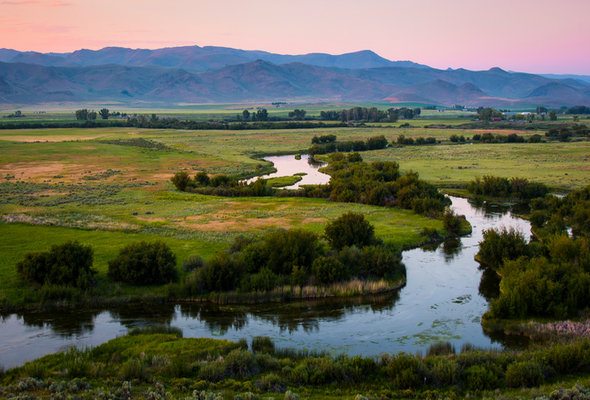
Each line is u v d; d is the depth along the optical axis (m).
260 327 38.72
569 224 68.88
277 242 48.69
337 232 55.09
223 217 72.56
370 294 45.75
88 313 41.38
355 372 28.92
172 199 86.75
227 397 26.28
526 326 36.88
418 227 67.31
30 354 33.78
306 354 33.28
